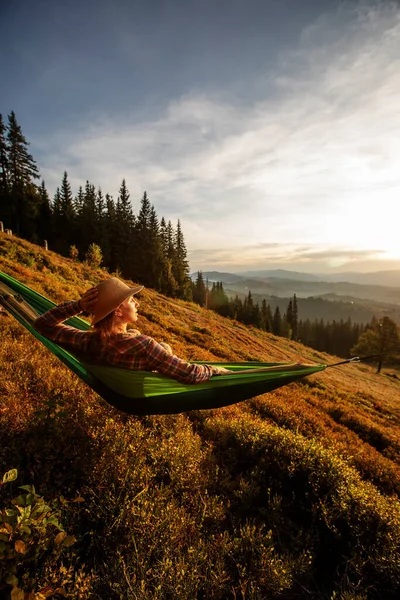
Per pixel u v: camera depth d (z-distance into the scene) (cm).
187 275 7181
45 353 618
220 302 8206
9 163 4375
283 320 11519
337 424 1077
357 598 291
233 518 369
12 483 302
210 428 561
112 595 237
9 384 452
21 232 4691
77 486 338
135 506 302
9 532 209
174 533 296
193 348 1653
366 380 3572
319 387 1850
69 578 225
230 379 269
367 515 385
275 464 485
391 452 1029
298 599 306
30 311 317
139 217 5850
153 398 276
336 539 378
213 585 266
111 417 457
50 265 2150
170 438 438
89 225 5497
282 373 285
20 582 223
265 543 335
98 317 213
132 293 211
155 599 227
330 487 436
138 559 261
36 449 341
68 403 460
